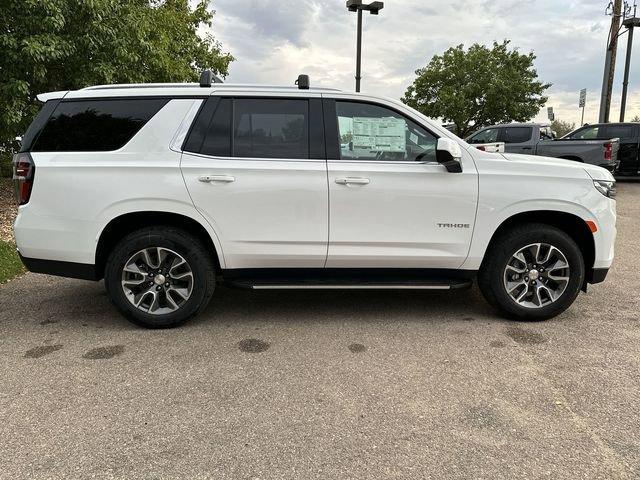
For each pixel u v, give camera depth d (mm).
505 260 4215
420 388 3225
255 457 2537
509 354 3723
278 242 4062
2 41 7559
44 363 3562
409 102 25312
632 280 5641
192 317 4184
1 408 2967
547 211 4207
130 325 4293
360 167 4039
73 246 3984
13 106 8219
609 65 18484
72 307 4742
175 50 14078
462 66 23516
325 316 4527
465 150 4152
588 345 3877
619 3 17938
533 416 2902
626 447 2617
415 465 2477
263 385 3260
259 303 4887
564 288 4266
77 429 2764
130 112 4027
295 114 4098
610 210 4242
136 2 10750
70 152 3980
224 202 3977
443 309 4711
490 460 2514
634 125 14453
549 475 2404
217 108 4059
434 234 4125
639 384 3266
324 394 3148
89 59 9016
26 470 2426
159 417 2887
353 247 4109
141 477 2387
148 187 3918
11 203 9703
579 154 13008
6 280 5586
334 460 2514
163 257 4082
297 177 3988
